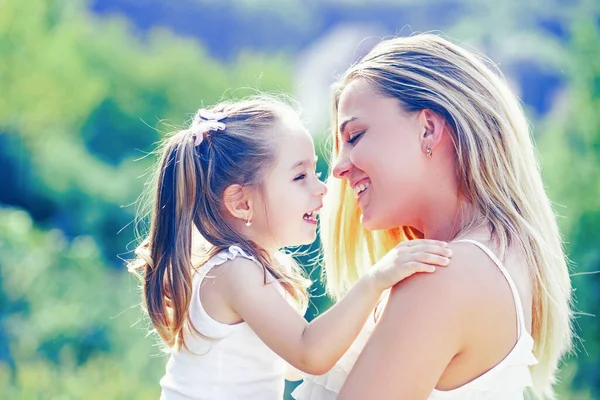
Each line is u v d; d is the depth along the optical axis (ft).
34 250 44.39
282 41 103.65
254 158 12.08
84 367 37.65
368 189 10.80
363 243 12.60
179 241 11.91
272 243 12.34
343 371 10.82
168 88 76.18
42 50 50.78
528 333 9.78
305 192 12.23
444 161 10.44
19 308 41.22
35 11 49.03
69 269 47.01
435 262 9.44
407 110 10.39
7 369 35.83
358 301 10.07
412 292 9.47
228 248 11.80
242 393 11.34
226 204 12.10
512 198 10.32
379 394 9.29
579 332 32.07
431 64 10.52
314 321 10.58
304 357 10.43
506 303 9.46
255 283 11.25
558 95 66.03
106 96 73.05
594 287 32.45
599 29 37.73
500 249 9.82
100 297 44.73
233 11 103.96
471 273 9.39
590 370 31.65
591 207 33.09
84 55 70.64
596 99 34.96
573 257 32.73
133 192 62.80
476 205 10.33
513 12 83.76
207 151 12.23
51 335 39.70
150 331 13.11
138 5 100.48
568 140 35.17
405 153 10.37
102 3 98.94
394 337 9.37
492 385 9.51
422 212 10.70
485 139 10.27
